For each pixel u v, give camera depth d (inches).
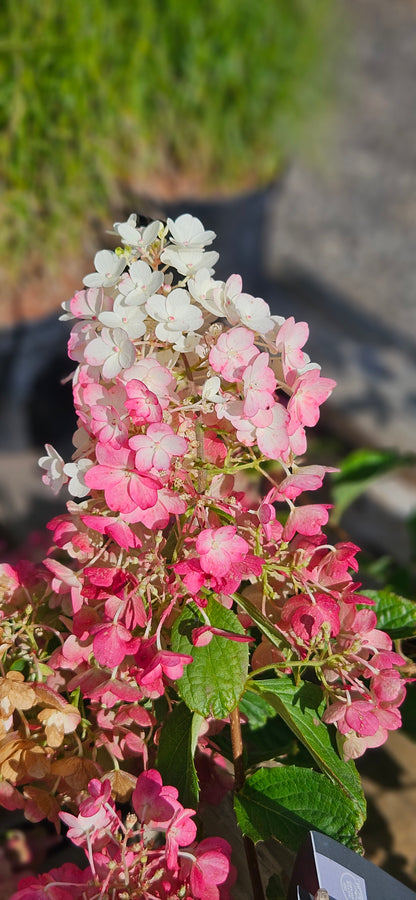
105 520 21.9
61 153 74.1
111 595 22.4
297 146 116.6
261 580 24.0
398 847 28.3
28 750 22.1
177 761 23.2
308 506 23.5
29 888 20.6
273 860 24.5
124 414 22.0
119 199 75.8
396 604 26.8
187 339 22.8
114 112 80.4
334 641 23.4
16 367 64.0
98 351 22.1
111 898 20.8
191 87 86.5
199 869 21.1
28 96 72.1
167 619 23.5
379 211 125.3
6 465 60.3
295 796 23.3
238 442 23.8
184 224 23.8
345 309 103.5
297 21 106.8
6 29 72.3
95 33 76.5
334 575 23.4
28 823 25.5
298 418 23.2
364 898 21.0
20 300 69.2
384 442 77.4
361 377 85.8
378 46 166.2
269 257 112.0
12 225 71.6
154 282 22.5
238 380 22.4
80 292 23.5
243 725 27.0
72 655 23.1
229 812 25.3
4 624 23.7
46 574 23.9
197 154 85.7
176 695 24.9
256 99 94.4
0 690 22.1
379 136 142.4
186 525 23.1
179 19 84.7
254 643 25.6
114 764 23.0
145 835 23.4
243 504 24.9
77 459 23.8
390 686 22.2
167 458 21.4
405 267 113.0
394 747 30.9
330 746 23.0
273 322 23.0
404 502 70.2
